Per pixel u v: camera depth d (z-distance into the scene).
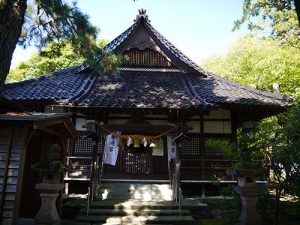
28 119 5.19
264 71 14.73
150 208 8.27
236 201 7.45
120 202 8.64
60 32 7.88
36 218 5.73
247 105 10.28
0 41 4.14
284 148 6.99
